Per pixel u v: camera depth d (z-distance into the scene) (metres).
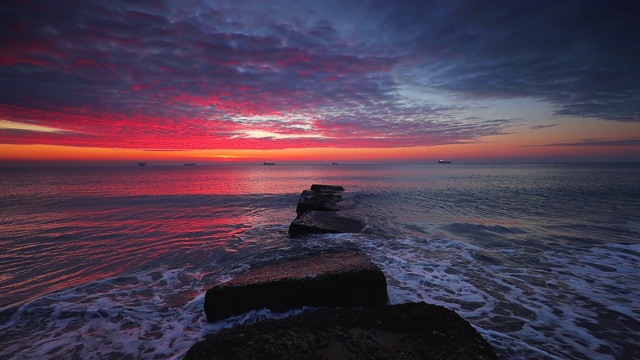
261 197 25.88
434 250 8.81
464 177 53.69
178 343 4.20
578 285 6.10
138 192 30.58
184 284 6.52
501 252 8.56
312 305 4.95
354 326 3.88
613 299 5.42
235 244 10.08
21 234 11.66
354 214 15.23
